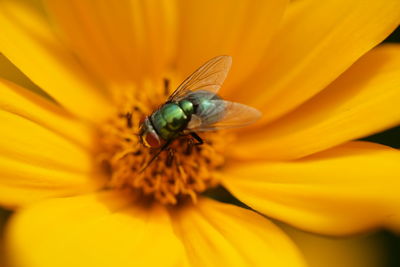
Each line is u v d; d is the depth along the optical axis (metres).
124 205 0.11
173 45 0.12
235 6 0.11
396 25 0.10
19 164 0.10
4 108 0.10
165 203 0.11
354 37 0.11
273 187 0.10
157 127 0.11
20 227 0.09
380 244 0.13
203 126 0.11
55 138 0.11
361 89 0.11
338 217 0.10
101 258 0.09
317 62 0.11
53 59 0.11
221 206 0.11
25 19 0.11
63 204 0.10
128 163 0.11
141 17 0.12
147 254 0.10
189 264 0.10
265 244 0.10
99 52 0.12
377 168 0.10
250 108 0.10
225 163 0.11
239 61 0.11
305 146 0.11
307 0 0.11
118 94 0.12
